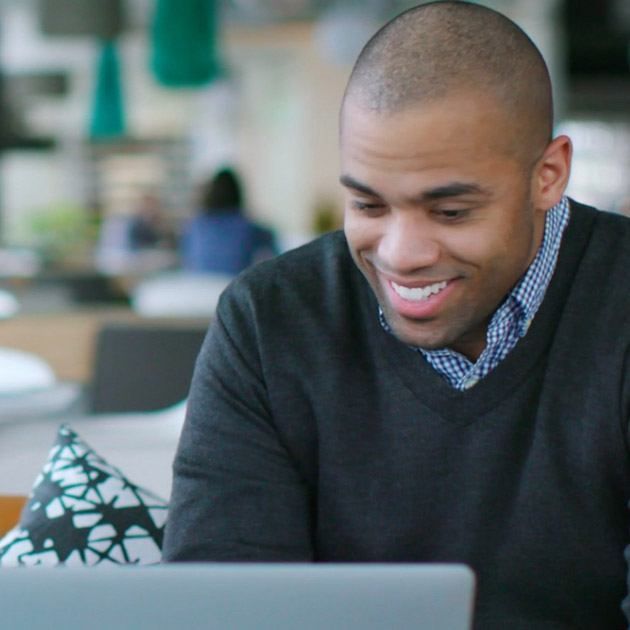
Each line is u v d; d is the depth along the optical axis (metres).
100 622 1.41
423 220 1.82
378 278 1.91
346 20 9.95
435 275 1.85
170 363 4.48
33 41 13.91
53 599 1.41
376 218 1.87
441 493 2.04
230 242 8.97
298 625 1.42
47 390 4.77
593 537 2.00
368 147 1.80
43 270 10.95
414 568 1.43
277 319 2.14
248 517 2.08
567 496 1.99
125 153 17.77
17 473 3.01
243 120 18.20
